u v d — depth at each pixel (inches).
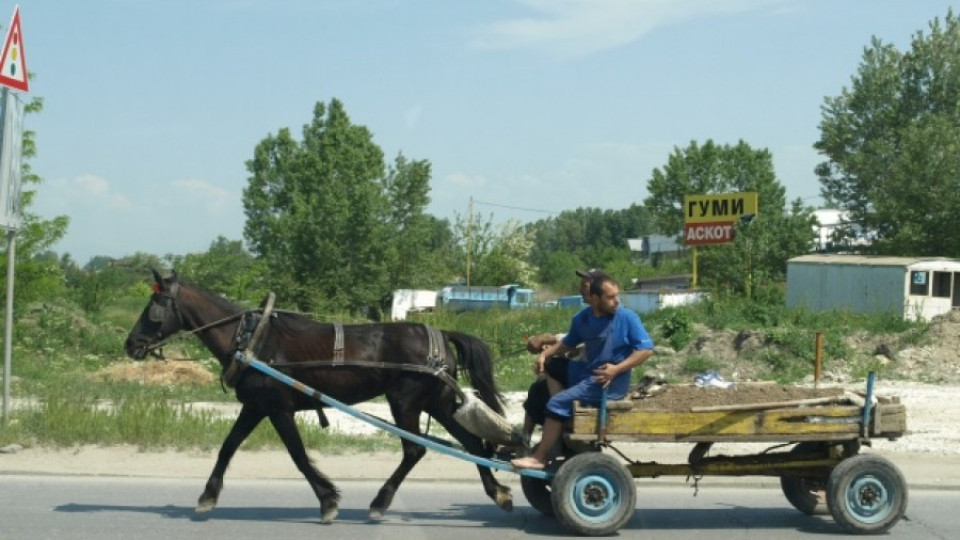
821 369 917.2
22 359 911.7
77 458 492.1
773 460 370.9
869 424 355.6
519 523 383.2
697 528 378.3
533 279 3201.3
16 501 408.2
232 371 377.1
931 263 1470.2
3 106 516.7
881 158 2372.0
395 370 381.4
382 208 2108.8
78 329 1115.9
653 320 1187.3
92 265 2176.4
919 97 2447.1
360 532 364.8
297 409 384.5
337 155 2113.7
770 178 2460.6
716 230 1772.9
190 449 517.0
